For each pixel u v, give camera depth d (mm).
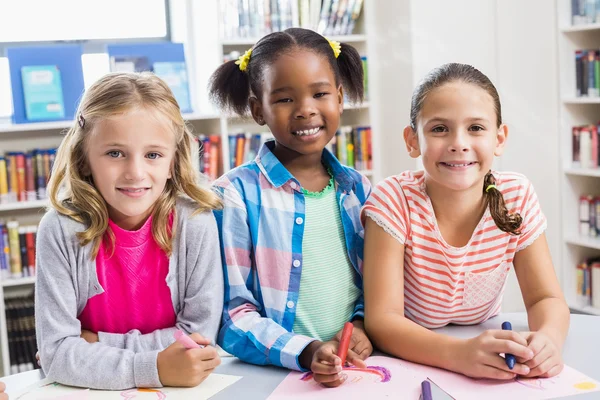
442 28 3230
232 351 1187
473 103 1167
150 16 3793
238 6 3277
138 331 1212
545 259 1279
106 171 1160
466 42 3268
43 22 3598
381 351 1206
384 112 3510
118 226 1223
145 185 1170
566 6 3330
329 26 3447
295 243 1312
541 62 3355
